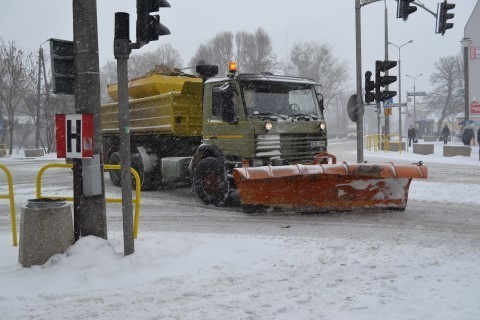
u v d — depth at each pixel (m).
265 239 7.38
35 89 39.44
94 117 6.19
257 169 8.55
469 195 11.82
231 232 8.03
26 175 19.22
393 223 8.55
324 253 6.52
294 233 7.84
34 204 5.94
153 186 13.60
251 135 9.59
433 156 27.92
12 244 7.21
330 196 9.29
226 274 5.64
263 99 10.01
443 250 6.57
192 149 12.59
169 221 9.12
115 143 14.70
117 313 4.52
